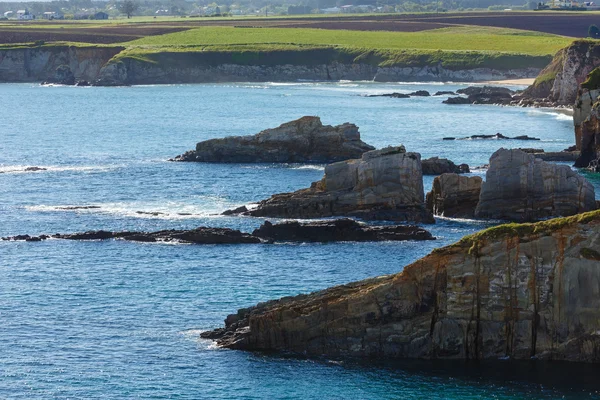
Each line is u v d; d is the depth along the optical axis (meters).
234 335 109.62
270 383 99.00
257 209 183.75
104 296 130.12
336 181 182.25
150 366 104.38
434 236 165.38
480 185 181.88
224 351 106.81
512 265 100.75
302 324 105.00
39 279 138.75
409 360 102.00
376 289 102.81
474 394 95.50
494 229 101.81
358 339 103.50
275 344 106.06
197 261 148.88
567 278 99.94
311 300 106.25
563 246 100.06
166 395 97.44
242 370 101.88
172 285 135.50
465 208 181.88
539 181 175.88
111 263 147.75
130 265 146.38
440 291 101.81
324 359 103.25
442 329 101.62
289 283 136.50
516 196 176.88
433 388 96.88
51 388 99.50
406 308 102.25
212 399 96.56
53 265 146.62
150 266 145.88
